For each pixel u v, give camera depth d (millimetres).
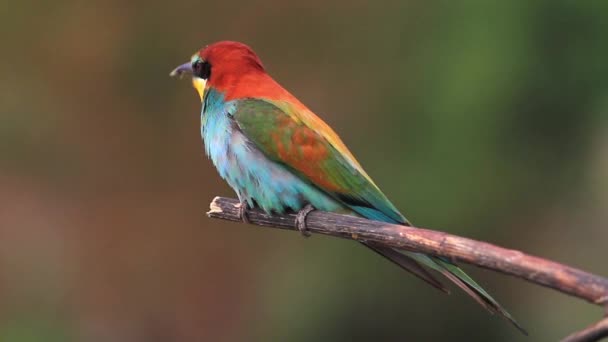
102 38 15000
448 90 13172
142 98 15070
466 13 13539
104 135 15102
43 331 13875
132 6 14938
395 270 12914
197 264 14828
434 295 12938
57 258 14891
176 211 15016
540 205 13344
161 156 15062
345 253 13062
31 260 14820
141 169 15094
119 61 15016
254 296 14281
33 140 15070
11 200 14977
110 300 14828
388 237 5199
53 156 15094
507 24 13070
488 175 12961
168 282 14852
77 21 14992
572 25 12945
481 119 12984
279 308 13461
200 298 14742
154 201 15086
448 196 12867
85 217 15062
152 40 15016
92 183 15102
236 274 14641
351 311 12938
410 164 13281
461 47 13344
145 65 15039
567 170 13359
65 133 15117
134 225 15023
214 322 14625
